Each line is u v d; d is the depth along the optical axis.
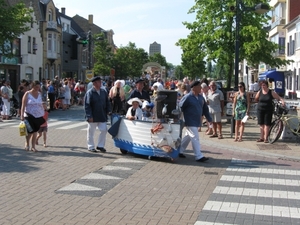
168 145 10.34
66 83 28.56
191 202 7.10
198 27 24.27
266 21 23.61
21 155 11.00
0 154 11.11
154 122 10.48
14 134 15.03
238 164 10.36
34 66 47.44
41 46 49.38
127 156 11.10
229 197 7.46
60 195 7.37
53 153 11.34
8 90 21.06
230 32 22.84
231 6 16.44
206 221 6.15
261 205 7.01
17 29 26.50
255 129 16.70
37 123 11.40
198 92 10.62
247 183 8.51
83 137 14.53
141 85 12.25
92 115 11.44
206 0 23.61
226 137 14.56
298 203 7.17
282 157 11.25
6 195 7.32
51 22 52.31
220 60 23.77
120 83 14.53
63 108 27.89
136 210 6.60
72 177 8.70
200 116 10.69
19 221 6.01
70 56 61.78
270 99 13.27
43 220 6.07
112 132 11.29
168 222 6.07
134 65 63.94
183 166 10.03
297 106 14.01
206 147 12.77
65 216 6.26
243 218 6.33
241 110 13.52
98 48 56.31
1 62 39.47
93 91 11.43
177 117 10.48
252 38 22.97
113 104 14.53
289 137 13.69
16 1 50.72
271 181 8.71
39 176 8.72
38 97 11.49
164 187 8.05
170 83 32.56
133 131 10.90
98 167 9.70
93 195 7.41
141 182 8.40
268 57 24.19
